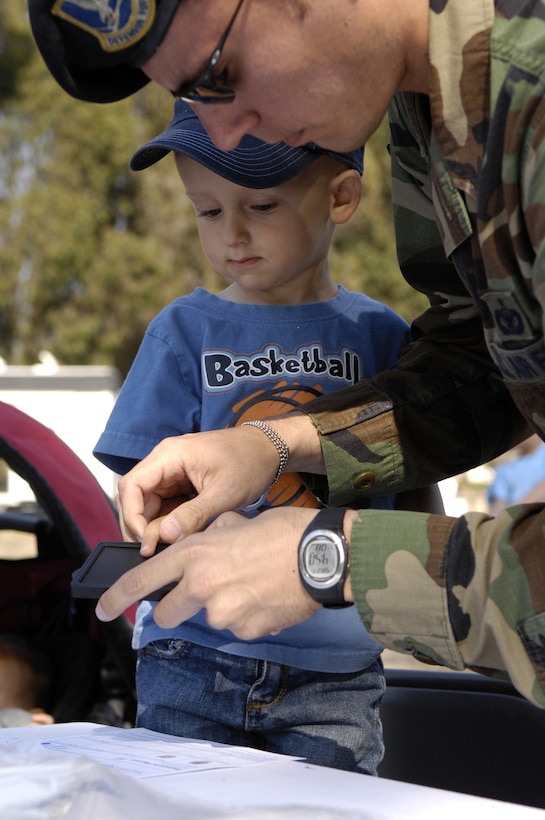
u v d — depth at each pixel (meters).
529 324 1.12
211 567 1.11
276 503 1.54
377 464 1.46
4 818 0.81
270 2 1.09
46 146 19.39
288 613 1.11
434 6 1.14
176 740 1.19
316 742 1.48
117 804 0.84
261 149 1.47
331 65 1.13
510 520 1.05
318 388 1.59
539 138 1.02
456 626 1.04
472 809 0.89
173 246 18.84
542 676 0.99
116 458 1.55
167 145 1.50
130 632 2.15
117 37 1.13
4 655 2.45
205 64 1.12
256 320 1.61
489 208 1.10
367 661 1.53
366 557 1.08
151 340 1.60
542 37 1.05
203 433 1.37
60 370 6.91
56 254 18.45
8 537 8.00
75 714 2.47
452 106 1.13
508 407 1.57
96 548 1.25
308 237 1.57
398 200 1.56
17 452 2.28
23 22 19.17
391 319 1.71
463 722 1.74
